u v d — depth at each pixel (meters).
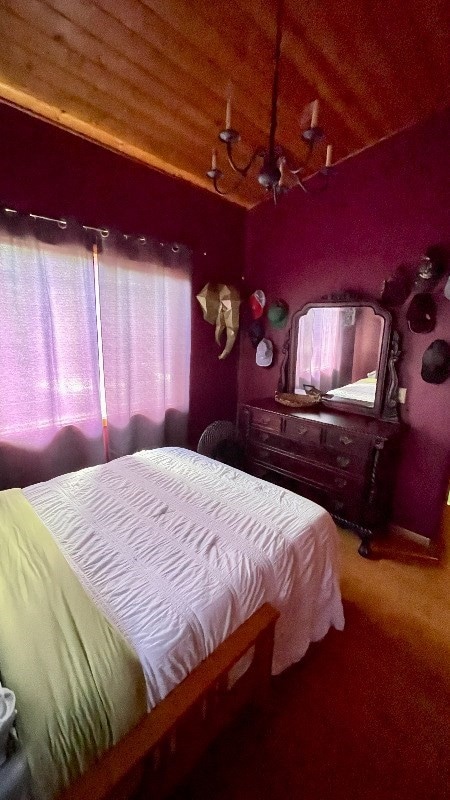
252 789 1.13
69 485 1.69
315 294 2.67
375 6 1.37
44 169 1.88
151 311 2.45
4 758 0.69
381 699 1.42
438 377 2.14
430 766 1.20
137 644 0.92
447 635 1.71
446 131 1.95
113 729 0.80
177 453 2.13
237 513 1.49
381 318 2.31
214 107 1.85
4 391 1.91
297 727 1.32
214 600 1.06
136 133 2.02
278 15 1.24
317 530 1.46
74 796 0.70
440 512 2.32
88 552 1.24
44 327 1.97
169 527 1.38
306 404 2.67
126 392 2.40
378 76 1.71
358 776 1.17
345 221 2.43
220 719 1.14
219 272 2.94
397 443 2.27
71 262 2.03
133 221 2.31
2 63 1.50
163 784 0.97
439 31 1.49
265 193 2.74
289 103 1.84
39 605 1.00
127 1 1.30
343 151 2.28
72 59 1.52
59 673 0.83
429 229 2.08
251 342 3.16
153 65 1.58
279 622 1.30
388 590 2.00
